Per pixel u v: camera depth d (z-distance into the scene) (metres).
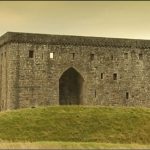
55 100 90.69
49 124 73.50
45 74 90.19
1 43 93.62
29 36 89.50
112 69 94.88
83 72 92.94
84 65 92.94
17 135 69.62
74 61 92.31
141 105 97.12
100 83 93.88
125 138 69.94
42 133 70.50
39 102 89.69
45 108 80.81
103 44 94.12
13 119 75.75
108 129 72.69
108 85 94.50
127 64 96.06
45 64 90.31
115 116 77.69
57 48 91.19
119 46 95.38
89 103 93.00
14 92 88.38
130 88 96.25
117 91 95.12
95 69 93.62
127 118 77.12
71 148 49.84
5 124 73.69
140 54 97.25
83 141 68.56
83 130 71.88
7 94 90.00
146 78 97.62
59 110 79.44
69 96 95.00
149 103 97.88
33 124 73.50
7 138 68.38
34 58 89.69
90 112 78.81
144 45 97.50
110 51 94.81
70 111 79.06
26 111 80.00
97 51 93.88
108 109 81.31
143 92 97.31
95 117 76.69
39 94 89.75
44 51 90.31
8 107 89.25
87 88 93.00
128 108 82.75
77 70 92.56
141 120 76.69
